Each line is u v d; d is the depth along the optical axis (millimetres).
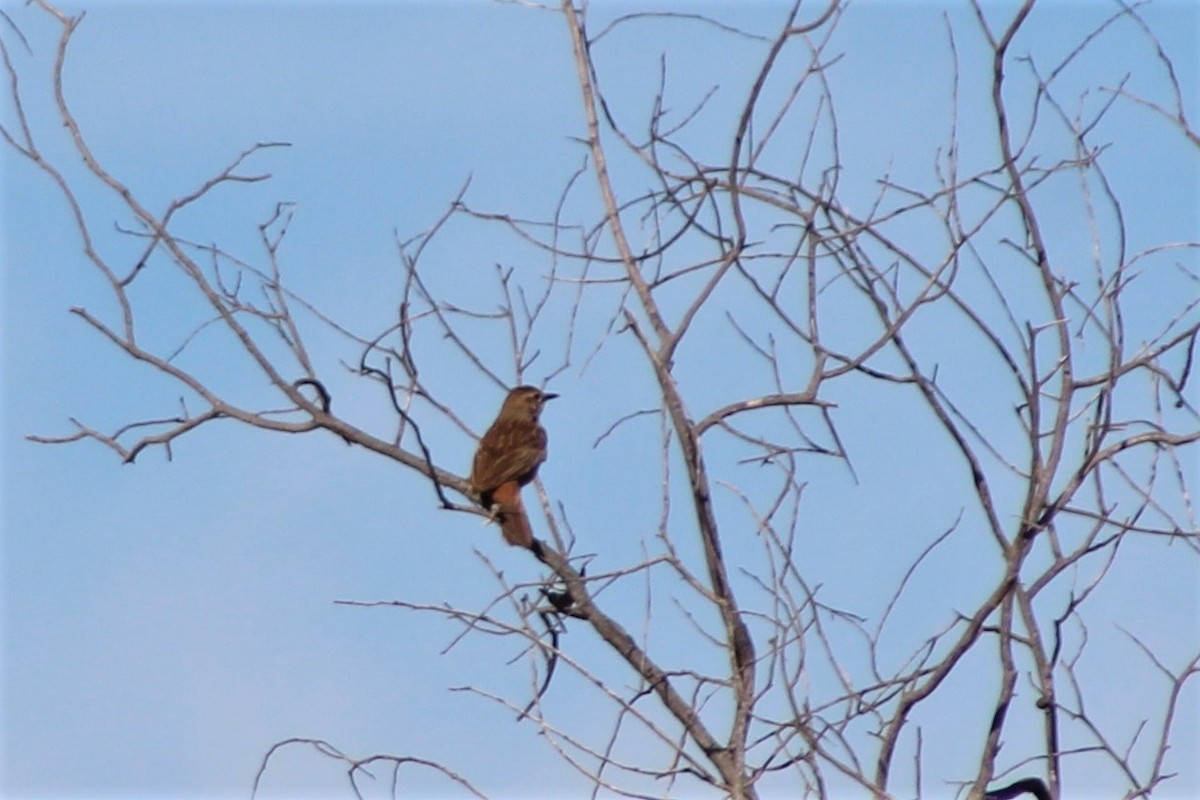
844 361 11820
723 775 11234
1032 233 11836
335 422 13586
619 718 11000
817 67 11961
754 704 10961
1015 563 11469
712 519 11656
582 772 10844
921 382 11797
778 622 10914
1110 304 11820
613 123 12227
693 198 12078
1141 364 11797
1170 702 11539
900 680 11016
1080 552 11828
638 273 12133
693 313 12008
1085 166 11930
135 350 13477
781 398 11812
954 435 11695
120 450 13500
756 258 11977
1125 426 11891
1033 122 11992
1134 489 11969
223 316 13406
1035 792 11656
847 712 10969
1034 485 11500
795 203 12039
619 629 12414
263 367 13562
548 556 14125
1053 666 11766
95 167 13289
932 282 11688
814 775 10758
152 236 13297
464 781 11211
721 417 11906
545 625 12250
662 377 11359
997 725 11484
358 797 11273
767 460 11461
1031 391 11570
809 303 11930
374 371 12750
